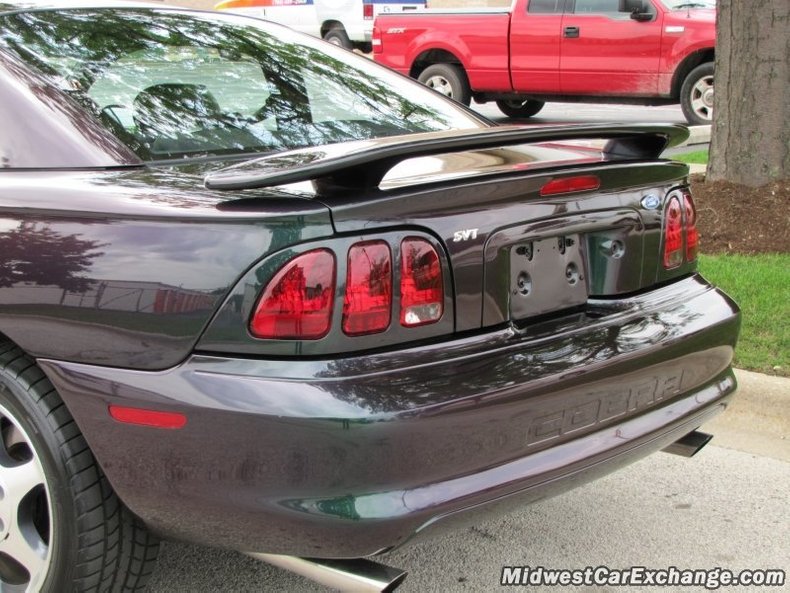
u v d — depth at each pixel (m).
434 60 13.76
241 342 2.13
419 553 3.12
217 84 3.09
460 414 2.17
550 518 3.37
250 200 2.20
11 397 2.36
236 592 2.86
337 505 2.09
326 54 3.61
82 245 2.29
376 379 2.13
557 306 2.56
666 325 2.70
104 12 3.15
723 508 3.43
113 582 2.42
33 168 2.52
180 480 2.19
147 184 2.38
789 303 4.93
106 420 2.24
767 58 6.28
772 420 4.06
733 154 6.55
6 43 2.78
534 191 2.46
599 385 2.45
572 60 12.52
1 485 2.42
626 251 2.72
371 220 2.18
